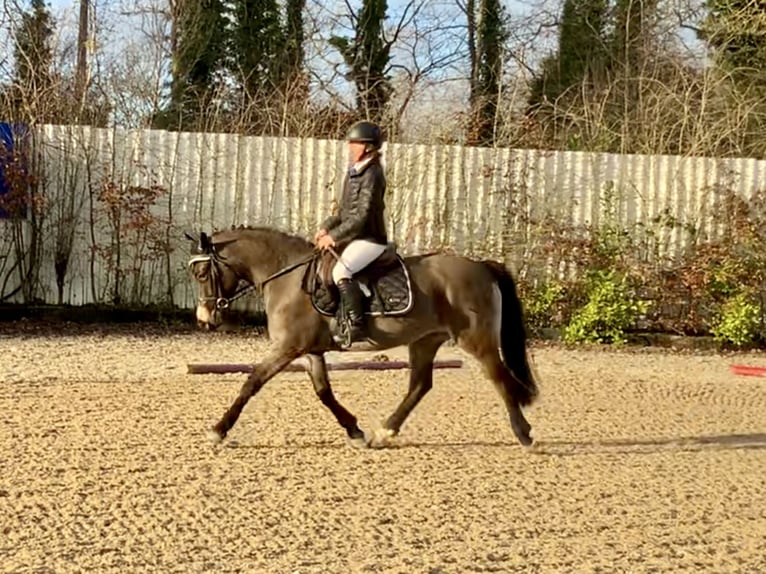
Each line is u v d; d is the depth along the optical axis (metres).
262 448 7.95
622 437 8.83
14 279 14.63
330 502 6.58
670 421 9.55
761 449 8.52
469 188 14.95
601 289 14.40
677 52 22.44
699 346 14.55
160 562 5.38
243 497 6.62
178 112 19.95
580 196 15.04
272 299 7.94
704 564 5.66
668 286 14.67
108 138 14.67
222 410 9.23
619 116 17.59
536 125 15.77
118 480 6.89
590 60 24.41
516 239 14.91
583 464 7.80
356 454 7.88
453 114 15.60
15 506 6.27
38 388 9.95
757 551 5.91
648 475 7.55
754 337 14.75
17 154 14.32
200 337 13.80
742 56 20.98
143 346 12.90
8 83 15.74
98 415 8.86
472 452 8.07
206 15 24.81
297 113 15.60
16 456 7.41
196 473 7.14
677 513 6.60
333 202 14.82
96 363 11.53
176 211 14.82
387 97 18.83
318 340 7.88
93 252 14.69
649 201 15.05
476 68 26.89
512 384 8.07
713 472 7.70
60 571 5.20
